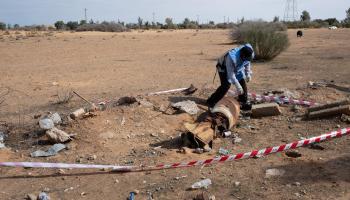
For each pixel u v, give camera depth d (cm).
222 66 930
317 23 7662
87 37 4225
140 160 718
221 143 779
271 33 1895
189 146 764
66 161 730
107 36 4447
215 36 4234
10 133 866
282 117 886
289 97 1009
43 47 2966
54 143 800
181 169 672
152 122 868
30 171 698
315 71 1463
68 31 6231
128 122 866
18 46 3062
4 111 1038
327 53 2100
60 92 1246
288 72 1466
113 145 784
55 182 656
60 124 874
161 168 678
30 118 955
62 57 2289
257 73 1475
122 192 611
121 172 676
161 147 769
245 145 762
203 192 590
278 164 664
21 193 625
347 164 646
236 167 666
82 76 1566
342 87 1104
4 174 689
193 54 2294
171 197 583
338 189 571
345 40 3127
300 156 690
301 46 2633
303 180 605
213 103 959
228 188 598
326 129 803
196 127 770
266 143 764
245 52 913
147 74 1555
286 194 567
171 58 2100
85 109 952
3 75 1648
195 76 1460
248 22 3045
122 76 1528
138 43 3316
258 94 1062
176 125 864
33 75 1633
